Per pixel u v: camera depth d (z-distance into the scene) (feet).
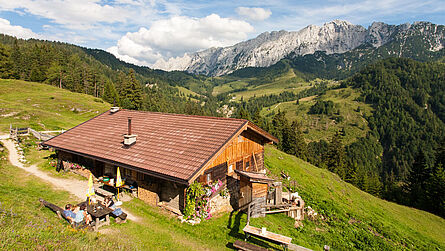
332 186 115.85
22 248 25.50
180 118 68.39
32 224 32.30
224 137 52.80
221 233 43.50
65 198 51.21
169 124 66.08
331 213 74.95
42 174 65.98
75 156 70.38
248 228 41.68
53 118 167.22
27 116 155.94
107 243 32.73
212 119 63.00
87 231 35.91
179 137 57.52
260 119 280.92
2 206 36.45
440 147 229.45
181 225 44.45
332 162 261.24
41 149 91.71
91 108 236.63
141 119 73.61
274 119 307.78
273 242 42.60
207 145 51.13
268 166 105.19
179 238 40.27
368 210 104.83
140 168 48.37
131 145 58.18
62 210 39.78
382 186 241.35
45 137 101.91
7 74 304.91
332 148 266.98
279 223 54.39
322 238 55.16
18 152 83.66
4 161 72.38
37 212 39.24
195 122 63.93
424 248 75.92
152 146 55.88
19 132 108.17
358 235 64.69
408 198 203.21
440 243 95.45
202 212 47.29
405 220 116.16
